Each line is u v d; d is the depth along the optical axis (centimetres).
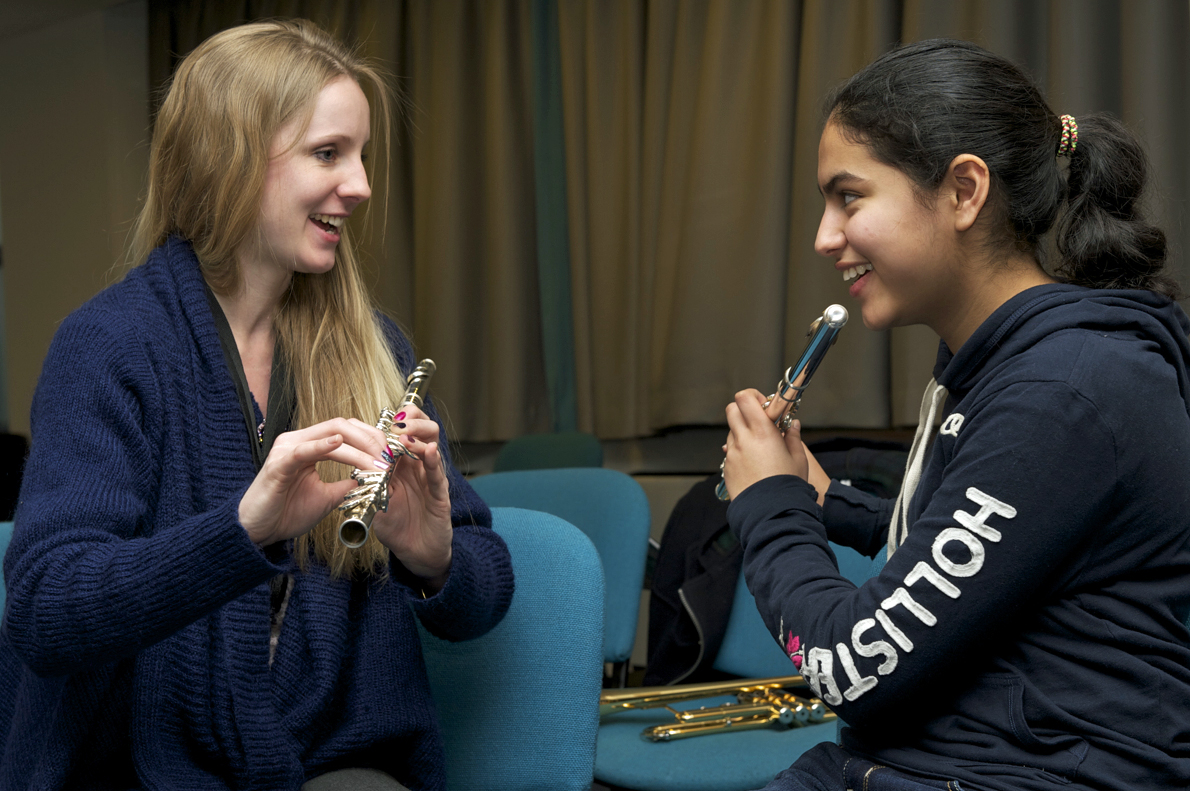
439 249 358
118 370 97
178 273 106
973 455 81
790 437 105
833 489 118
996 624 80
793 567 91
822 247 95
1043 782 79
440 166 359
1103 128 95
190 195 106
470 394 359
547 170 353
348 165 107
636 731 168
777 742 157
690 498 226
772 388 295
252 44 106
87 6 431
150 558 82
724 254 303
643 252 326
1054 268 93
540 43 351
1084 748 79
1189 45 236
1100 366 80
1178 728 79
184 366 101
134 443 96
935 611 80
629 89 326
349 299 118
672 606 219
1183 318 92
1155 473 79
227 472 100
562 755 113
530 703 115
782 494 96
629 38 326
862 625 82
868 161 90
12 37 468
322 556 106
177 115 107
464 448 384
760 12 296
